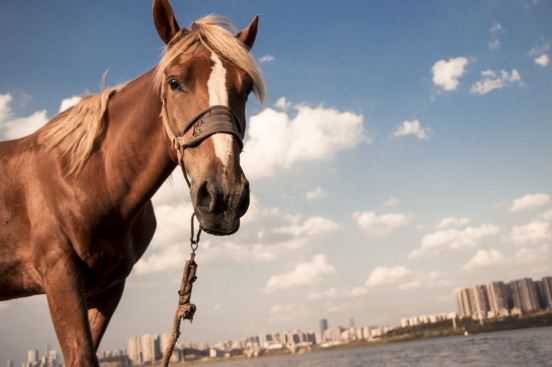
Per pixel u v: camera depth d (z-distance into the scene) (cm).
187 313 237
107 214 254
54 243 246
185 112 232
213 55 244
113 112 271
